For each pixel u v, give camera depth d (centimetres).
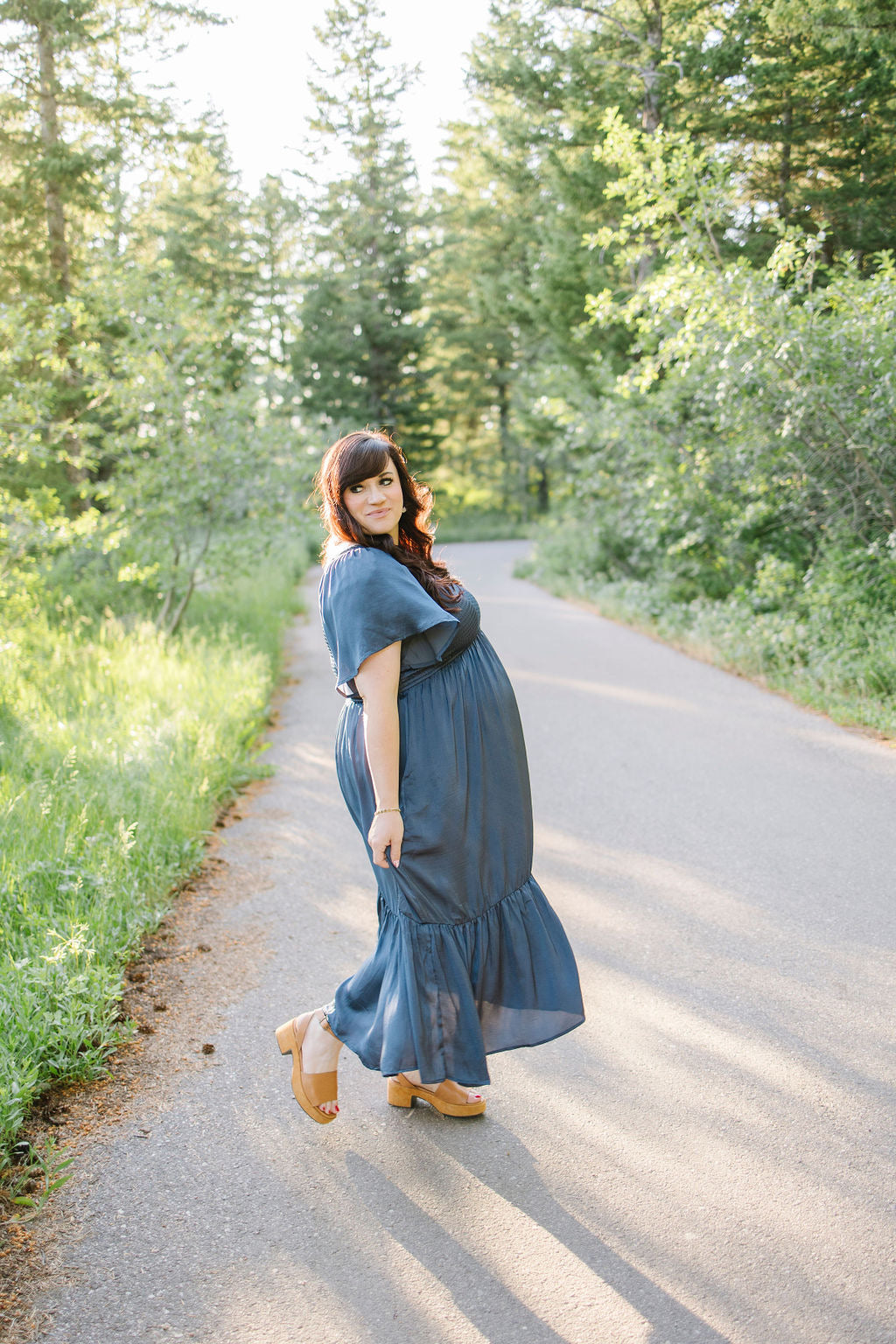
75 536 892
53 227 1599
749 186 1692
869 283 719
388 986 237
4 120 1609
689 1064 279
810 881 402
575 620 1272
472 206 3741
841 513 789
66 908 357
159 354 991
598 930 371
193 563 978
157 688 675
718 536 972
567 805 525
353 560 221
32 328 936
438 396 4572
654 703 748
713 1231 214
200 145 1961
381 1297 200
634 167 812
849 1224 214
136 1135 255
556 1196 228
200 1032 305
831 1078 268
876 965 329
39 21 1548
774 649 799
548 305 1745
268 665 893
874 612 736
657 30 1485
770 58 1486
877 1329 186
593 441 1131
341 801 552
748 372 744
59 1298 202
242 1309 198
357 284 3869
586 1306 195
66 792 453
